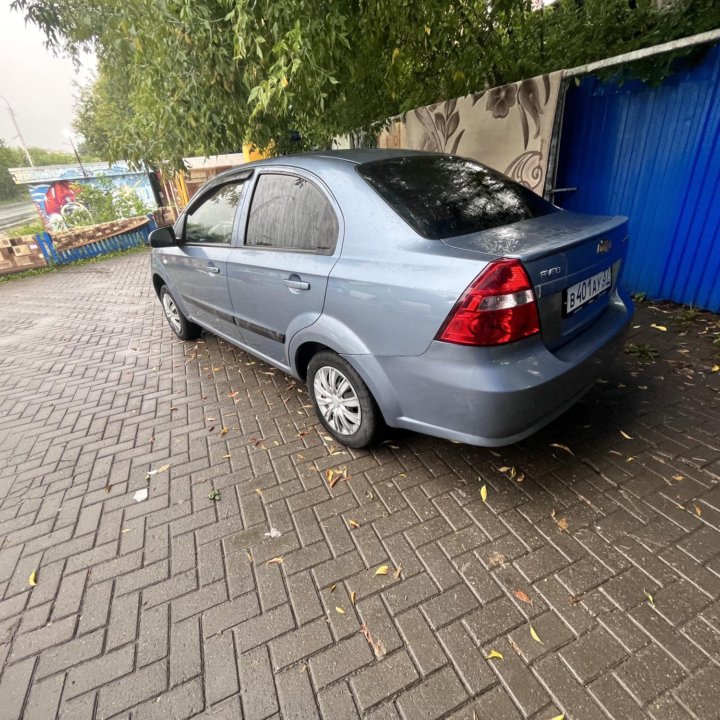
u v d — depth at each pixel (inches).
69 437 130.0
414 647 64.2
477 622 66.6
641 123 154.3
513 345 71.0
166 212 597.0
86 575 82.3
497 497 88.8
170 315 194.7
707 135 139.2
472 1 172.2
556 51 181.0
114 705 60.9
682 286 158.9
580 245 77.5
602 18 162.2
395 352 81.6
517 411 73.0
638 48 145.9
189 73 155.1
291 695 60.0
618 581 70.2
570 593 69.3
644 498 84.4
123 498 101.7
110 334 223.9
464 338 70.3
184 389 151.7
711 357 127.4
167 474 108.3
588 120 169.0
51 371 182.1
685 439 97.8
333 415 107.6
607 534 78.2
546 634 64.0
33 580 82.2
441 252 74.6
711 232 146.5
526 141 171.8
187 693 61.5
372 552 80.4
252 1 119.3
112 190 605.9
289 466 105.6
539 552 76.6
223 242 130.7
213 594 75.7
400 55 178.9
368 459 104.1
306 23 117.6
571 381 79.0
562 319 78.5
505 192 99.7
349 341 89.5
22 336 237.9
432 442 106.4
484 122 183.0
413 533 83.3
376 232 84.9
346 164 96.9
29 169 596.4
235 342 144.3
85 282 379.2
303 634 67.6
